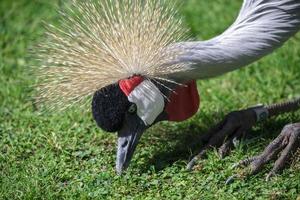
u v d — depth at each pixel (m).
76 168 7.41
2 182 7.15
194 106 7.16
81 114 8.38
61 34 6.88
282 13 7.14
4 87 9.27
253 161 7.05
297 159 7.08
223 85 9.46
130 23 6.70
